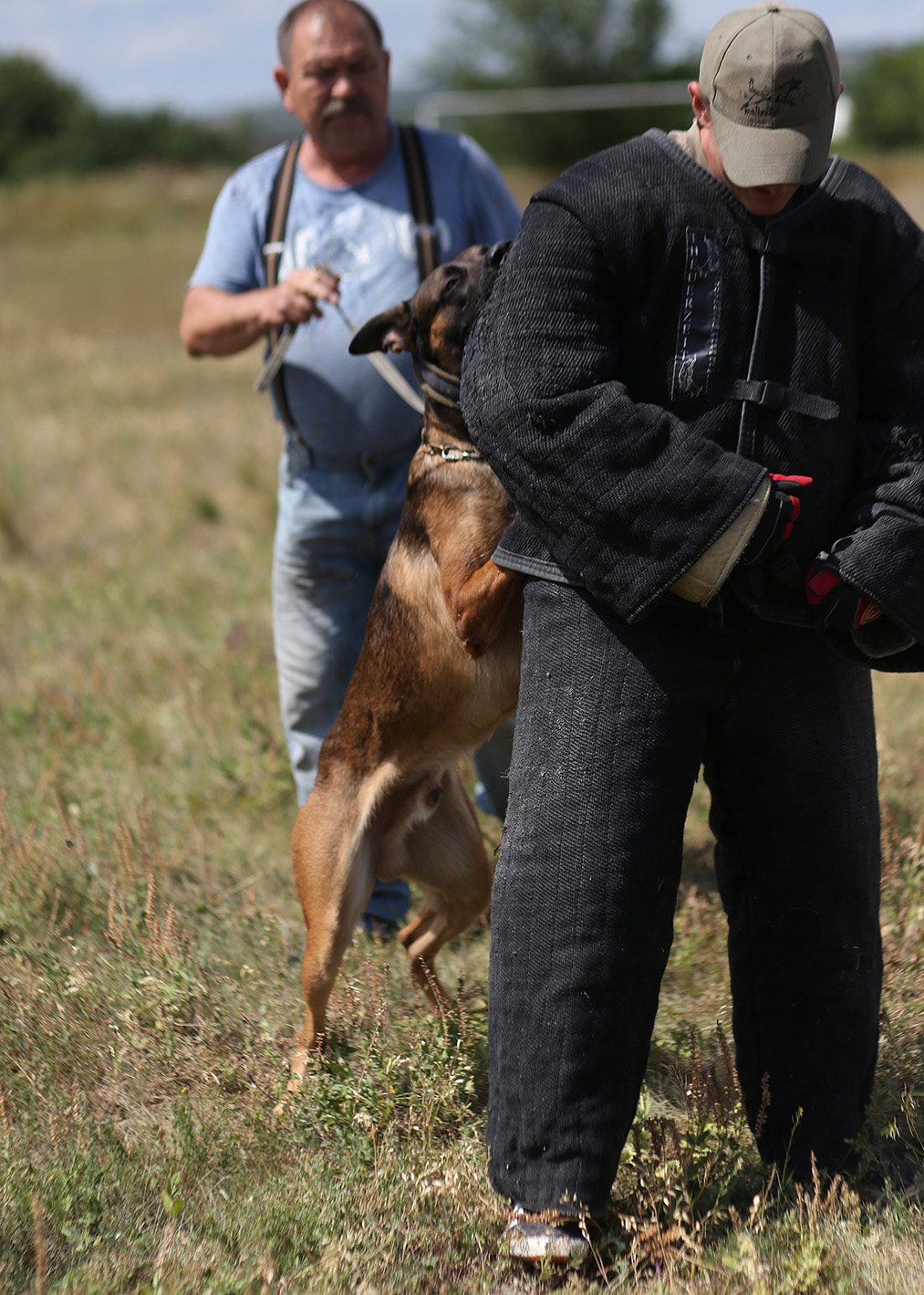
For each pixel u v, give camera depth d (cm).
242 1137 502
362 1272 421
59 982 597
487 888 609
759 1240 420
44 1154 489
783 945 438
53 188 6494
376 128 668
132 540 1470
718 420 400
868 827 439
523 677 433
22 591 1282
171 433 1977
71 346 2820
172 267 4209
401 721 567
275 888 745
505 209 697
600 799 412
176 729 944
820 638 419
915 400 411
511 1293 421
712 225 395
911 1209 437
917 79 6494
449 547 531
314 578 696
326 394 662
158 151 8400
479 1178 471
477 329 419
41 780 835
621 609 399
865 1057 445
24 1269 423
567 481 391
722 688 417
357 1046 571
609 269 396
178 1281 406
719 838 453
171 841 777
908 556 400
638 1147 461
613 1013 416
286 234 679
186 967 611
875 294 407
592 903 412
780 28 372
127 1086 555
